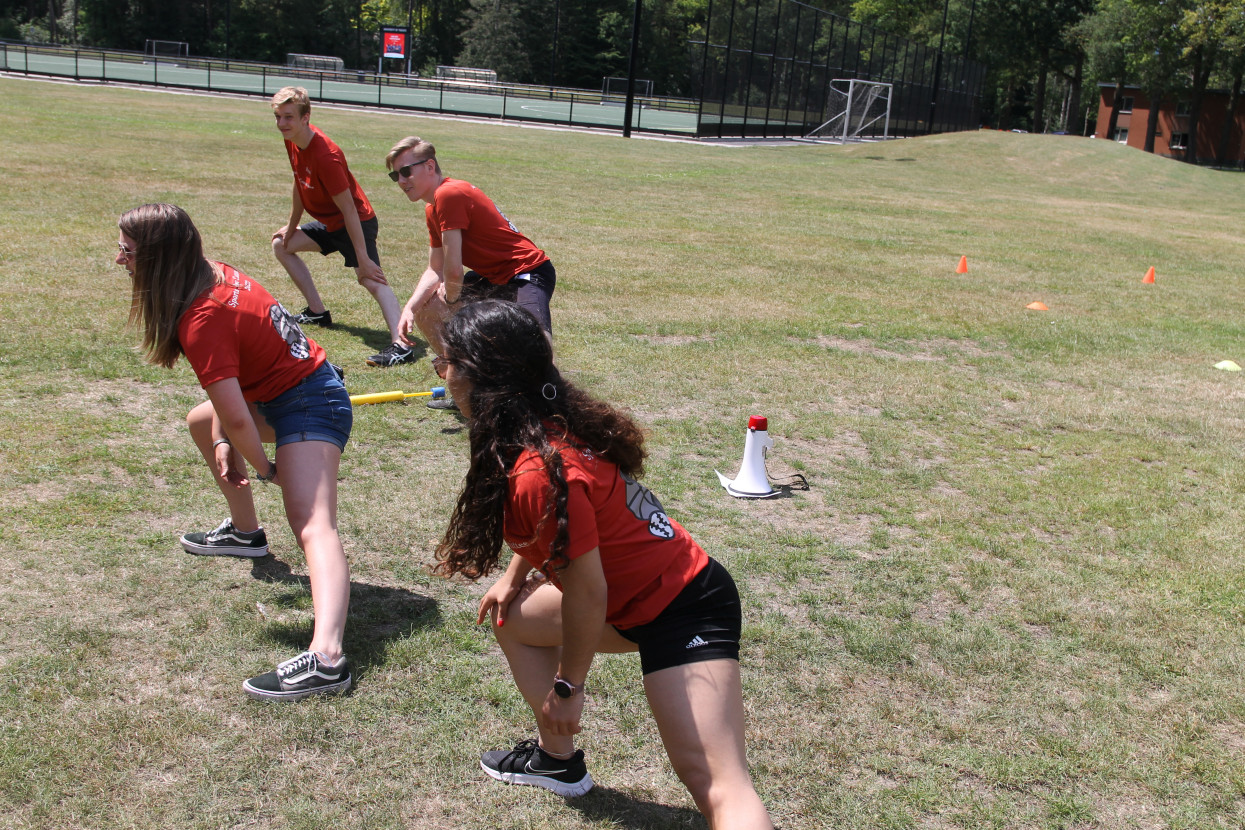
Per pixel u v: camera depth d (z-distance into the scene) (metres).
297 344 3.44
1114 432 6.55
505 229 5.73
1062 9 67.38
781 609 3.94
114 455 4.98
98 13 70.00
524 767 2.81
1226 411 7.17
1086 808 2.85
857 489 5.30
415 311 5.95
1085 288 12.26
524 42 70.56
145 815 2.59
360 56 75.62
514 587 2.65
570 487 2.19
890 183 26.23
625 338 8.12
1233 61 58.09
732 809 2.19
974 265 13.43
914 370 7.80
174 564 3.95
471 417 2.30
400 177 5.58
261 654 3.38
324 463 3.40
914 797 2.86
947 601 4.09
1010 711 3.32
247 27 72.06
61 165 15.45
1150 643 3.80
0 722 2.91
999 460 5.89
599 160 25.28
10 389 5.77
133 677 3.19
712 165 26.61
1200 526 5.00
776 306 9.80
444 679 3.30
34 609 3.54
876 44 45.31
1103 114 72.44
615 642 2.55
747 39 36.91
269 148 20.67
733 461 5.60
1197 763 3.08
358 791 2.75
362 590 3.87
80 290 7.98
